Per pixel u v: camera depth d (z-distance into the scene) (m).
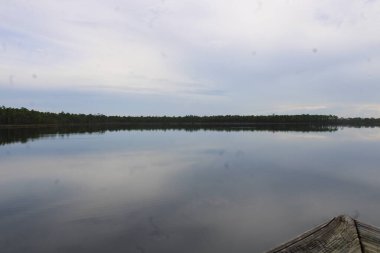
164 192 9.38
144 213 7.42
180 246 5.61
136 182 10.81
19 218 7.14
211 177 11.63
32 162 15.59
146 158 17.05
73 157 17.45
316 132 47.31
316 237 2.33
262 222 6.77
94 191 9.57
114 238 5.99
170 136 37.94
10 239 5.98
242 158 16.91
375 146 23.50
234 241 5.80
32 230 6.42
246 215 7.22
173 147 23.41
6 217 7.21
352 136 36.28
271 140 30.20
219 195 8.98
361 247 2.25
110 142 28.14
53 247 5.62
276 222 6.77
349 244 2.28
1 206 8.07
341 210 7.56
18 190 9.76
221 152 19.84
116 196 8.95
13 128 60.25
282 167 13.84
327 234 2.37
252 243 5.71
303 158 16.77
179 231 6.29
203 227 6.50
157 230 6.34
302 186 10.08
